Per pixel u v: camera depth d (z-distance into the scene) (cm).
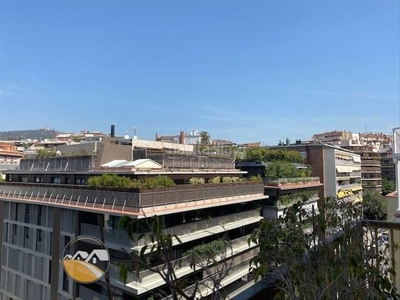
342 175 4288
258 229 236
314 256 207
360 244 239
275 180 2508
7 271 2248
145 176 1748
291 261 191
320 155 3956
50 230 1911
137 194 1389
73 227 1723
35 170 2388
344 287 175
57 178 2192
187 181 2000
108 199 1518
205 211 1816
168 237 152
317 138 9425
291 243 217
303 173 3122
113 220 1513
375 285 200
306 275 181
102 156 2116
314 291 164
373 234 297
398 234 349
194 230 1650
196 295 162
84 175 1975
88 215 1697
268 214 2447
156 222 154
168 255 151
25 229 2142
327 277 178
